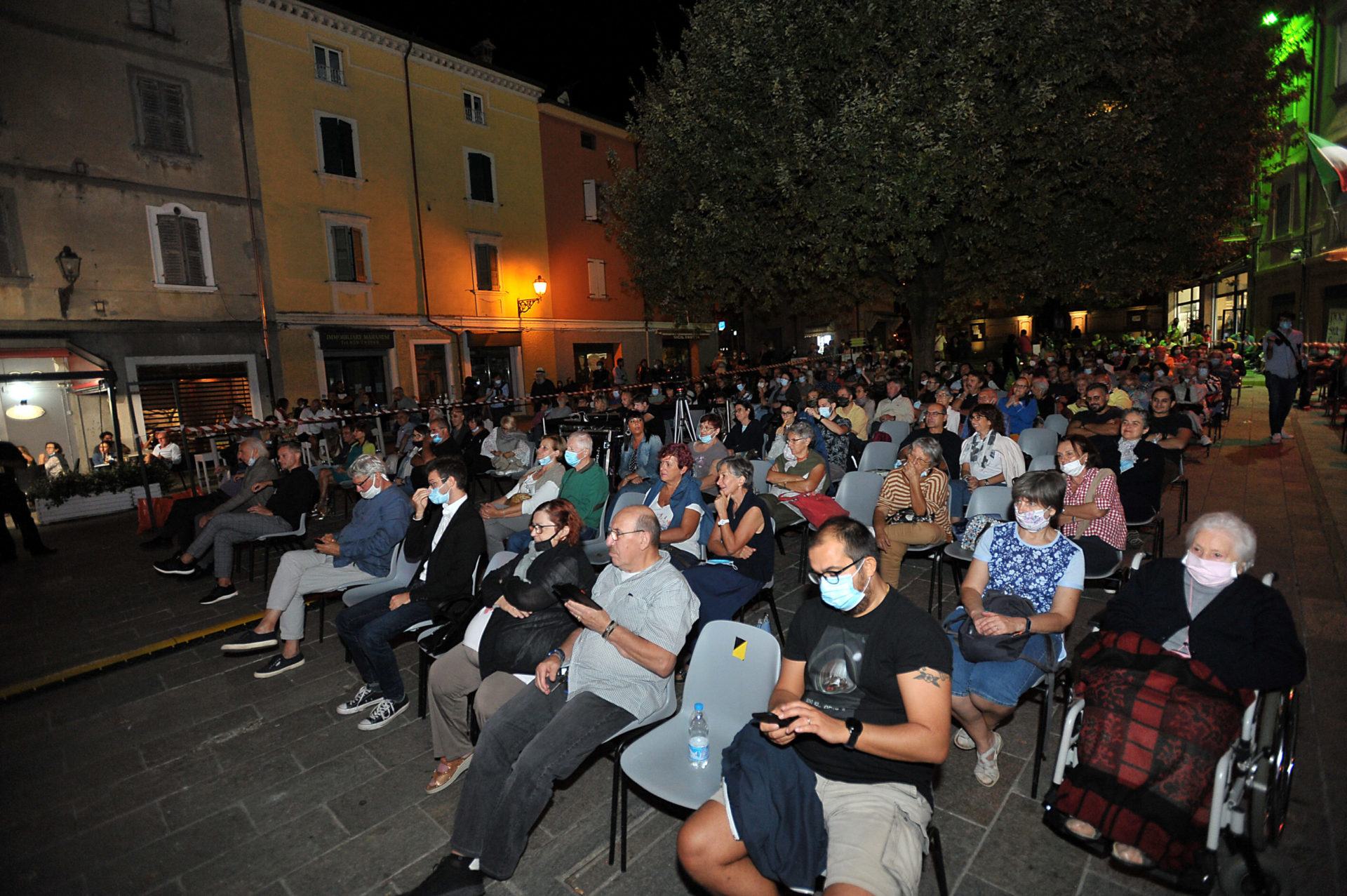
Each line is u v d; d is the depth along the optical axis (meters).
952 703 3.08
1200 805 2.29
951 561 4.99
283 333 16.75
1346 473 8.24
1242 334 22.52
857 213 9.15
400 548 4.82
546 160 23.27
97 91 13.98
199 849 3.07
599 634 2.95
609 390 17.38
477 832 2.74
